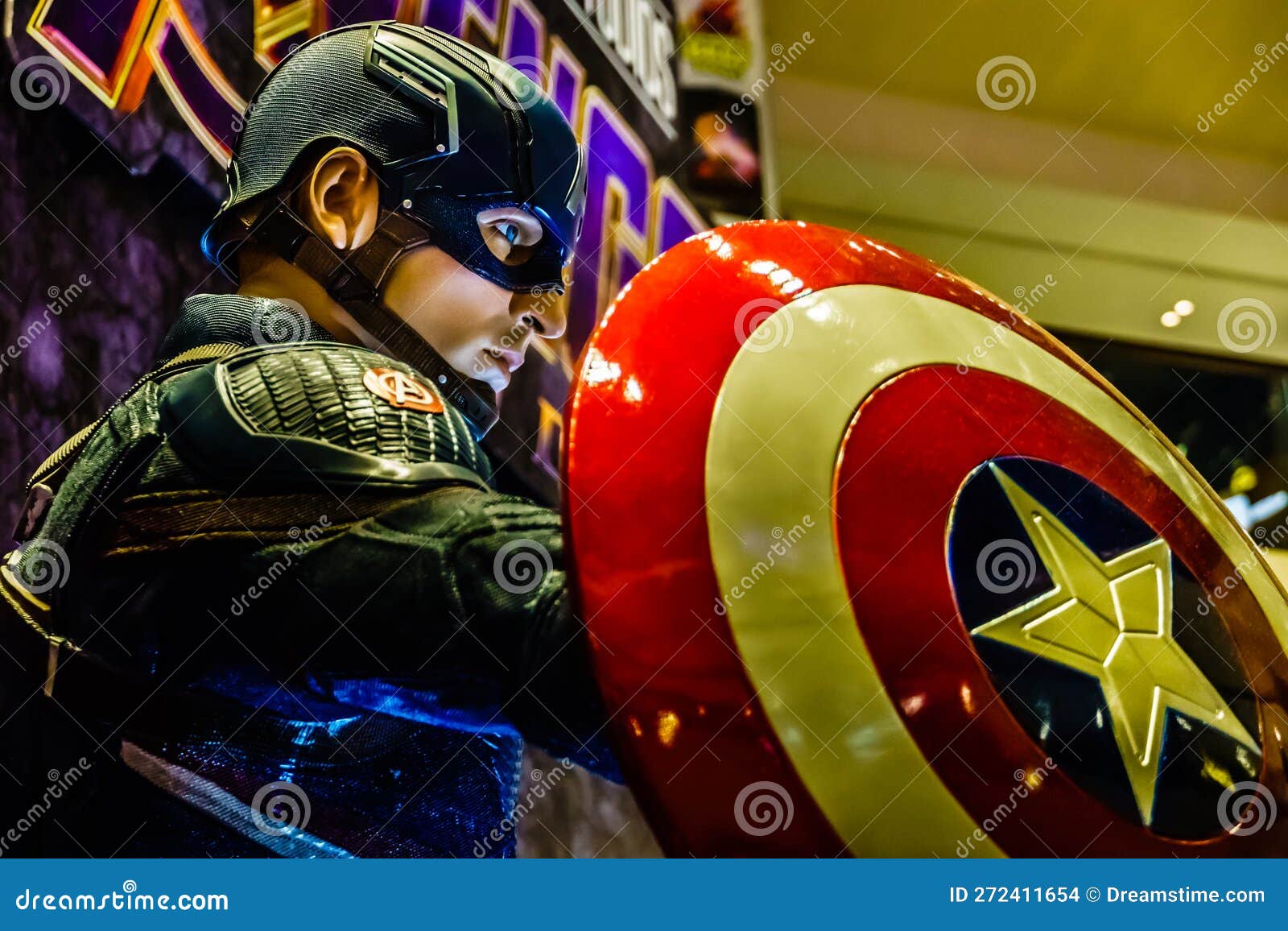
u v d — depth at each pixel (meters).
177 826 1.39
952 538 1.35
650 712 1.19
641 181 4.75
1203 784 1.41
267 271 1.63
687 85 5.10
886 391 1.41
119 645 1.34
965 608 1.32
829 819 1.22
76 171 2.86
